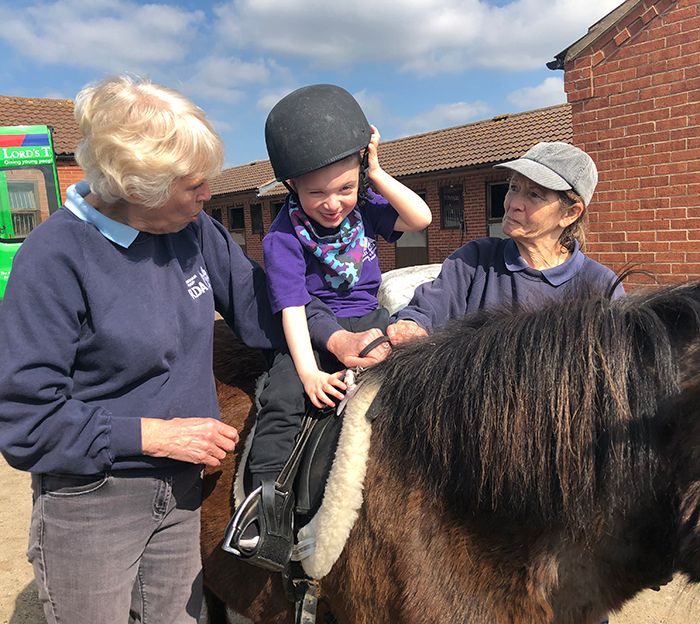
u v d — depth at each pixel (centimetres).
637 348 112
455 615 124
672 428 107
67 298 132
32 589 316
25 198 1045
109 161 125
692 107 452
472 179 1480
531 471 116
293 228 168
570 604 125
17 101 1759
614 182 505
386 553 130
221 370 199
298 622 140
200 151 131
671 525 109
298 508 144
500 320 134
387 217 180
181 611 161
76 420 133
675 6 453
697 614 263
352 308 176
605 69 500
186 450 142
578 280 139
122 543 148
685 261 467
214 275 175
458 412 126
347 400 147
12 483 452
